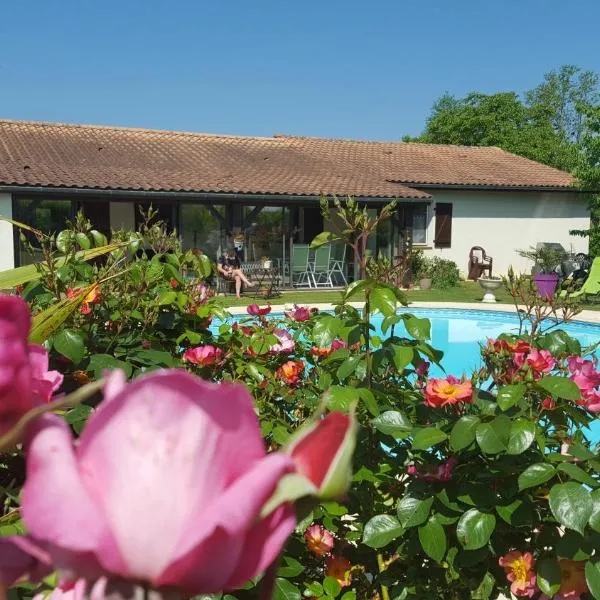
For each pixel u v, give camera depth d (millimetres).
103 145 17750
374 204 18031
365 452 2129
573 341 2361
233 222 16641
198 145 19703
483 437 1529
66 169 15016
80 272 2467
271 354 2744
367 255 2100
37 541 349
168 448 339
